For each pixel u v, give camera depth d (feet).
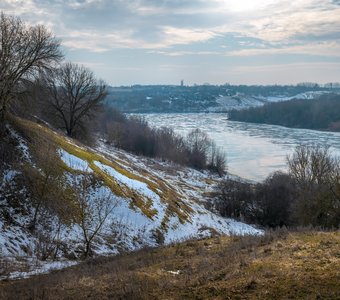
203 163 265.54
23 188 86.74
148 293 32.07
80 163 109.09
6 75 104.58
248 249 45.27
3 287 45.34
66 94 177.78
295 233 49.73
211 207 163.84
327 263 33.58
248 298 28.19
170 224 108.27
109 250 82.38
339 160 201.16
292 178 172.04
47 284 41.34
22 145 100.42
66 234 80.84
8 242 70.64
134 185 118.83
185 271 39.78
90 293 34.60
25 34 110.73
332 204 112.16
